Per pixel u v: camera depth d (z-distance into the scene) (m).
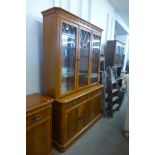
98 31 2.76
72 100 2.06
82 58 2.45
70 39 2.13
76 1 2.73
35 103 1.62
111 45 4.08
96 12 3.49
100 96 3.10
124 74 4.99
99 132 2.57
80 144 2.20
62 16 1.83
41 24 2.07
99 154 2.00
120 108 3.88
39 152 1.65
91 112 2.71
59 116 1.96
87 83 2.65
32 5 1.94
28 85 2.03
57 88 1.93
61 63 1.94
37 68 2.11
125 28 6.48
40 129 1.63
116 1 4.11
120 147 2.18
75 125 2.22
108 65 4.12
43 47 2.02
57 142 2.04
